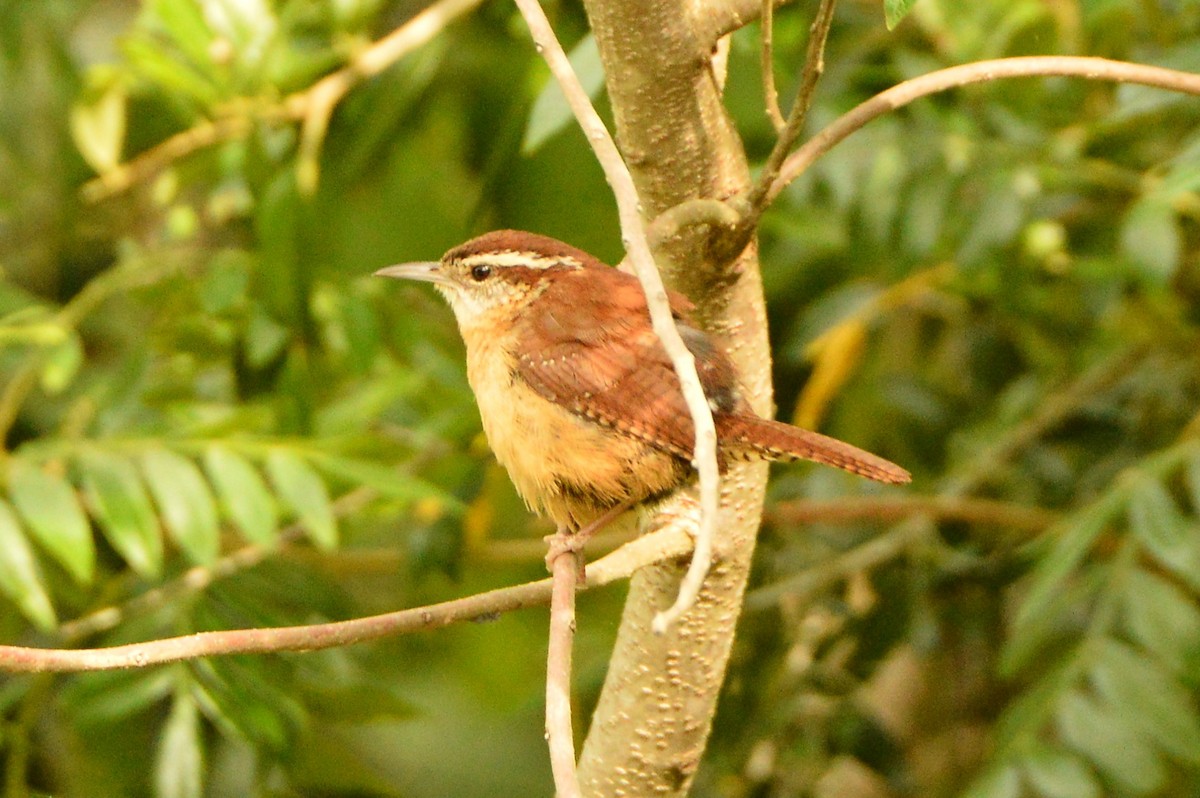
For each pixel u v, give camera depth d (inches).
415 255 478.6
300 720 362.0
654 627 195.3
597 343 308.5
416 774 500.1
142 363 423.8
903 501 439.2
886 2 243.4
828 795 448.8
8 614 412.5
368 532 513.3
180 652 231.9
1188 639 351.3
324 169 460.4
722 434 286.0
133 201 512.4
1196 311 452.8
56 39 499.5
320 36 463.2
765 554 445.4
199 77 440.8
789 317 463.2
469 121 476.4
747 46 377.1
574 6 448.5
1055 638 408.5
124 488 353.1
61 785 412.5
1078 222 448.1
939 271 450.9
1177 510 361.4
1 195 488.4
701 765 420.5
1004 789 341.7
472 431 436.8
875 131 418.3
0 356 450.0
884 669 468.1
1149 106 364.5
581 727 430.0
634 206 225.9
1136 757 341.4
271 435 415.2
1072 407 458.3
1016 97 428.1
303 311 413.4
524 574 479.2
